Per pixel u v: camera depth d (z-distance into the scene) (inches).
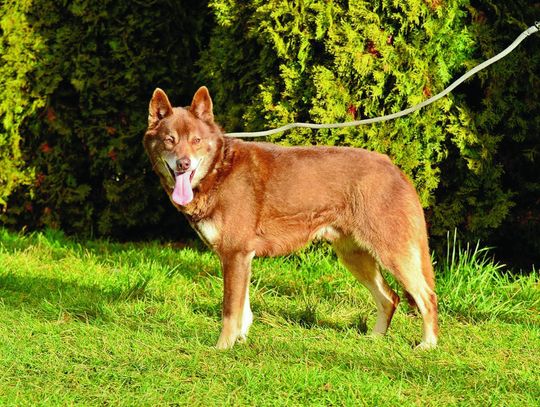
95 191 458.0
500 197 361.4
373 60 343.6
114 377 227.9
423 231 266.2
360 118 353.1
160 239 456.1
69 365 238.7
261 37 358.3
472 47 349.7
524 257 391.9
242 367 233.3
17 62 439.5
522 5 357.4
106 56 438.3
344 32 342.0
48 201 451.2
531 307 314.8
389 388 219.1
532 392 220.7
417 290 262.1
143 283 327.0
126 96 435.5
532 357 252.1
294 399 213.0
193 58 446.3
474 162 353.1
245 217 262.1
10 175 452.4
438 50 346.0
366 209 262.1
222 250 263.4
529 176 377.7
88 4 428.5
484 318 297.6
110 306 299.3
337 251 279.6
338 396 213.5
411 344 269.1
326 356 247.1
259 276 349.4
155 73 437.1
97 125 439.8
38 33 439.5
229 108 387.5
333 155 268.5
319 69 346.9
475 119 352.8
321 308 306.2
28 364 239.0
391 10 341.7
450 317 296.4
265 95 362.0
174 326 280.7
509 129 364.2
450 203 367.2
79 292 320.8
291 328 279.4
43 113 444.5
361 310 305.1
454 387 222.8
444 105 349.4
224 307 261.0
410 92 346.9
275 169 266.5
